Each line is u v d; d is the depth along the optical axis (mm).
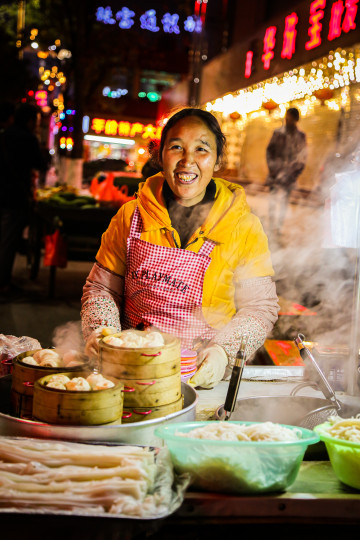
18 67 21750
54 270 7809
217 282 2326
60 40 19219
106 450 1436
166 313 2342
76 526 1287
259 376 2461
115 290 2473
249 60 10578
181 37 22234
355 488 1490
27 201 7797
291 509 1400
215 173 2441
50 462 1403
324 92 8406
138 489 1320
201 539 1403
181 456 1416
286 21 9000
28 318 6621
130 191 9297
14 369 1734
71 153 16703
